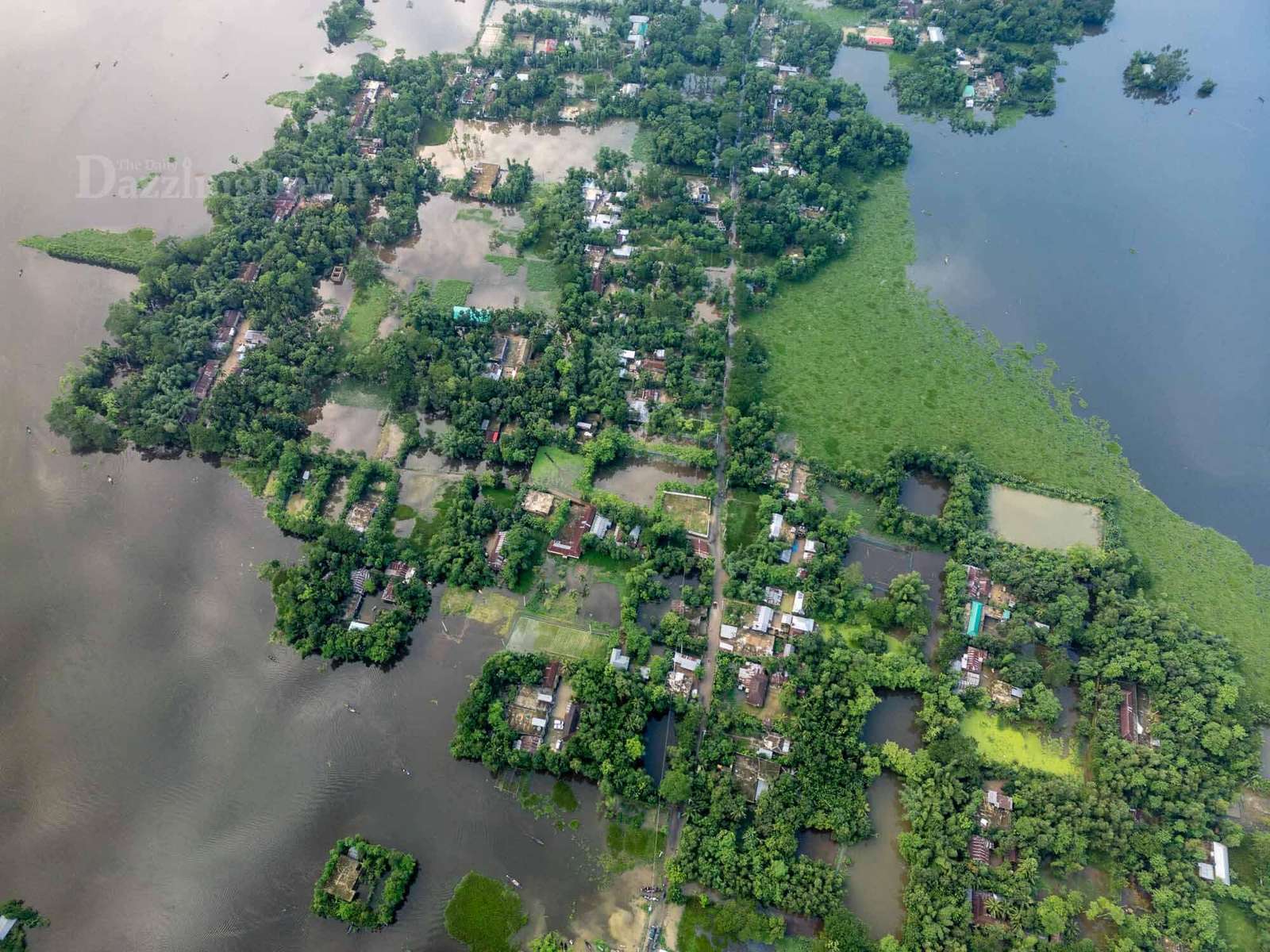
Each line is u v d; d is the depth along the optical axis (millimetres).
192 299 141125
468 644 108938
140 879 92750
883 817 97062
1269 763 101688
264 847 94625
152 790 98688
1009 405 137625
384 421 131375
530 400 129625
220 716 103938
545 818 96250
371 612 111375
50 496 123375
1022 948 85188
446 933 89000
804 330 145500
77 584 114938
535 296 148625
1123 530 123562
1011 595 113688
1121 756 98875
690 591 110938
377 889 90875
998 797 97000
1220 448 133625
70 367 134875
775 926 86562
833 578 113562
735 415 128625
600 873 92500
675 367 134500
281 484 120812
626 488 125312
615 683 102000
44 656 108750
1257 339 148500
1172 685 103625
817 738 98500
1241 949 89062
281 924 89812
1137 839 92375
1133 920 88000
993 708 104312
